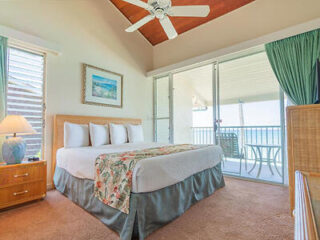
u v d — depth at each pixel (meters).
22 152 2.14
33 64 2.66
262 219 1.76
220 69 3.63
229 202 2.17
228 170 3.49
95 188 1.79
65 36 3.04
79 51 3.24
